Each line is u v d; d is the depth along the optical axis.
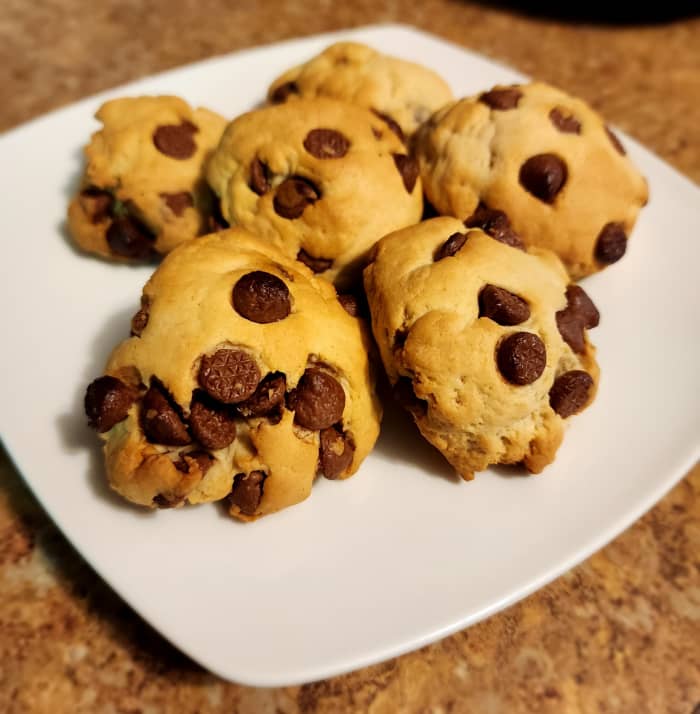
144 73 0.29
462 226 0.16
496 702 0.15
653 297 0.18
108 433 0.14
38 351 0.17
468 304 0.14
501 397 0.14
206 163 0.19
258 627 0.13
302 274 0.16
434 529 0.15
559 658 0.15
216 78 0.23
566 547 0.14
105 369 0.14
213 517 0.14
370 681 0.15
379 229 0.17
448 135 0.18
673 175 0.21
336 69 0.20
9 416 0.15
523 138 0.17
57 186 0.20
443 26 0.32
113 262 0.19
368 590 0.14
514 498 0.15
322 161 0.16
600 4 0.33
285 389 0.14
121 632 0.15
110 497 0.14
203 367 0.13
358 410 0.15
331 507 0.15
